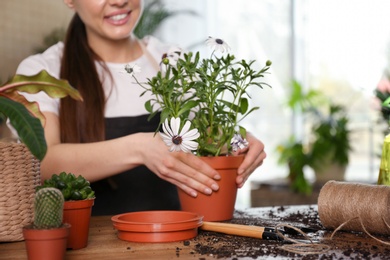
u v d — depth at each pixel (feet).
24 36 17.51
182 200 5.38
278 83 19.62
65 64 6.75
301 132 19.60
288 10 19.57
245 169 5.38
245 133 5.32
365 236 4.69
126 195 6.88
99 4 6.40
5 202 4.46
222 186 5.23
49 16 17.87
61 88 4.22
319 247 4.23
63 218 4.21
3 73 17.16
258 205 12.73
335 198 4.79
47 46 17.75
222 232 4.72
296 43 19.48
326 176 13.47
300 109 16.22
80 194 4.29
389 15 18.06
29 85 4.21
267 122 19.58
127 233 4.54
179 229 4.47
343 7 18.75
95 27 6.61
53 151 6.06
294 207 6.20
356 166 18.16
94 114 6.57
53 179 4.36
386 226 4.55
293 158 13.08
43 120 4.35
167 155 5.26
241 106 5.28
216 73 5.10
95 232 4.91
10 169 4.47
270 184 13.12
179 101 5.10
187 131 4.89
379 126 16.97
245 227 4.63
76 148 5.98
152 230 4.43
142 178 6.93
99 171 5.88
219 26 19.36
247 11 19.53
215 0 19.29
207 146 5.24
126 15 6.56
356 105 18.38
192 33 19.06
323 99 16.24
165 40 18.76
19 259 4.02
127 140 5.71
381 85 10.22
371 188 4.70
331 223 4.84
